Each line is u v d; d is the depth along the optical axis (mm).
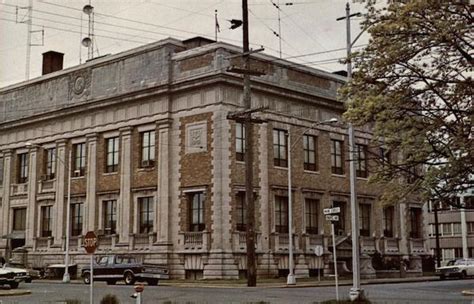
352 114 18625
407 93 18172
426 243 61531
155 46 48906
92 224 51594
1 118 61000
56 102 56094
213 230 43938
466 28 16938
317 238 50281
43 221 56344
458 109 17984
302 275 48062
